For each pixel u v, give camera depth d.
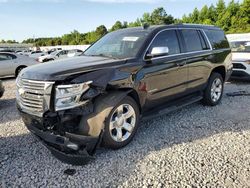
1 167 3.56
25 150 4.07
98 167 3.53
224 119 5.38
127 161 3.67
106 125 3.72
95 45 5.35
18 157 3.84
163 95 4.75
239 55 9.55
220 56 6.30
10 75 12.98
